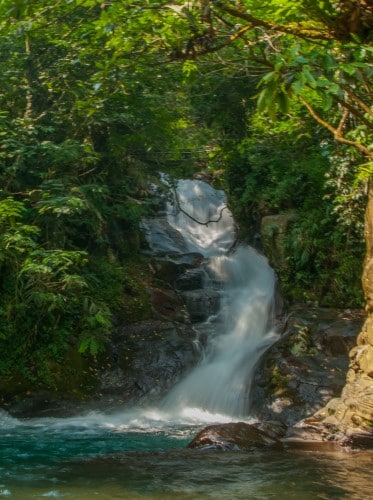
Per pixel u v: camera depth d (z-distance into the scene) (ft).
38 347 39.17
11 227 35.32
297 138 41.93
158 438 29.19
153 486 16.99
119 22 18.93
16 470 19.99
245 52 25.31
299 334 37.58
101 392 38.19
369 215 26.25
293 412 32.63
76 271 42.39
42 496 16.12
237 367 39.29
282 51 19.54
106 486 17.08
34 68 44.93
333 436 23.86
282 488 16.69
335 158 40.96
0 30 19.38
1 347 38.42
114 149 44.80
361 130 25.27
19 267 37.81
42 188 41.06
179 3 18.08
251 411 35.01
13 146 39.47
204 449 22.21
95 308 37.70
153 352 40.65
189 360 40.50
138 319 44.11
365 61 16.11
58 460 22.62
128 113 43.78
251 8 17.54
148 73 38.60
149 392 38.14
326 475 18.17
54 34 36.86
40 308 38.99
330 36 14.85
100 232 45.29
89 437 29.35
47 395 37.06
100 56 39.86
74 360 39.22
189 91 49.39
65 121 44.78
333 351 36.50
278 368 35.58
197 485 17.07
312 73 13.33
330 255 44.06
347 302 42.45
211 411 36.81
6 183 41.65
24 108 45.60
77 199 37.45
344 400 25.54
